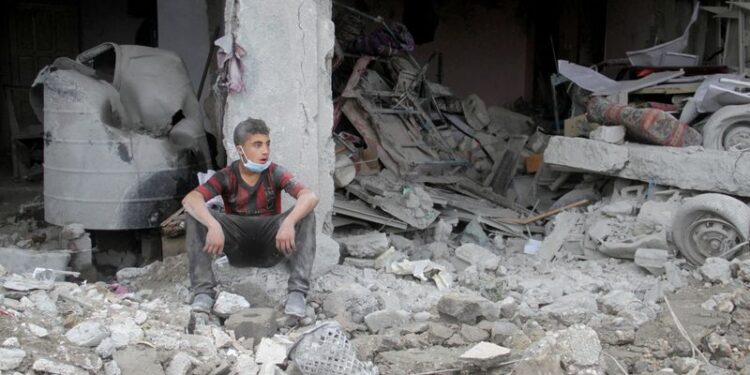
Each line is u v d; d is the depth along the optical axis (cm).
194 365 400
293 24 543
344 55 894
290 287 486
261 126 472
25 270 609
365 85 884
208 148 696
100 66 730
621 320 487
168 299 514
